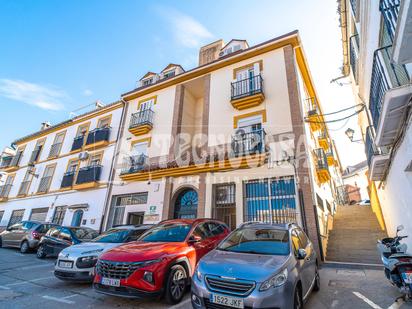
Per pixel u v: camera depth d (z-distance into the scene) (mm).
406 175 5422
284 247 4254
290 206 8539
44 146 19781
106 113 16891
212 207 9914
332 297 4773
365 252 8367
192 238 5570
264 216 8891
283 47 11180
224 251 4496
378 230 10523
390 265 4473
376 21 5848
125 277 4195
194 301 3604
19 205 18359
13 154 23312
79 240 8805
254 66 11617
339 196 21359
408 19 2898
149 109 14258
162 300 4566
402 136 5051
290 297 3307
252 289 3248
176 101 13672
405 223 6531
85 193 14719
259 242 4602
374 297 4691
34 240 10422
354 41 9664
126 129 14977
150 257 4398
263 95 10453
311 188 8281
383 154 7059
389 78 5219
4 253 10258
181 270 4730
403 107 4461
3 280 5965
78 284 5758
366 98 9227
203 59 16469
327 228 10359
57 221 15188
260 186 9398
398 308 4137
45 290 5242
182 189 11344
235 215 9531
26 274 6672
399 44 3307
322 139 13398
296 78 10203
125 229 7402
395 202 7449
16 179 20219
